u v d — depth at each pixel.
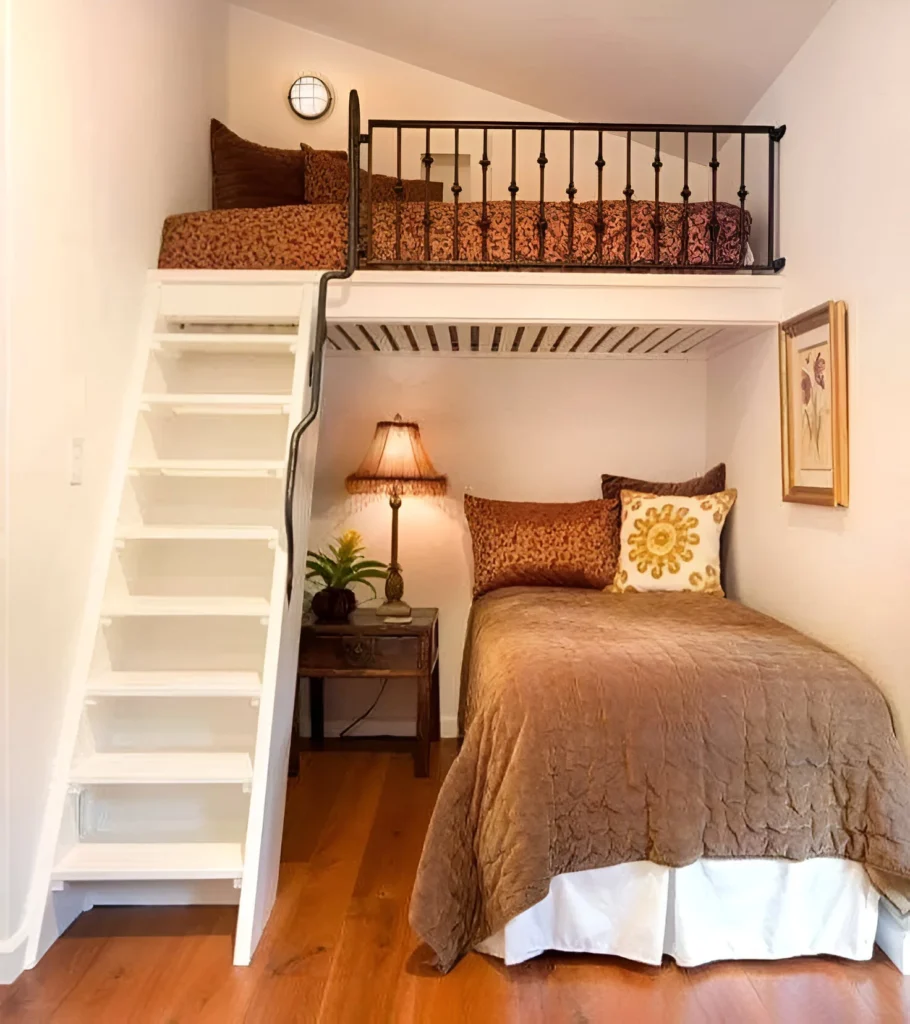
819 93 2.64
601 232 2.95
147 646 2.77
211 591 2.89
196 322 3.06
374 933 2.14
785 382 2.85
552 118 3.99
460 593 3.84
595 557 3.45
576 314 2.89
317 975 1.96
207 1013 1.81
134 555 2.71
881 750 2.02
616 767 1.99
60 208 2.18
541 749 1.98
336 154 3.68
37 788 2.08
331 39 3.97
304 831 2.79
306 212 3.01
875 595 2.25
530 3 3.06
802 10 2.59
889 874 1.96
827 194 2.57
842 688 2.08
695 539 3.37
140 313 2.82
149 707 2.57
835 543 2.50
